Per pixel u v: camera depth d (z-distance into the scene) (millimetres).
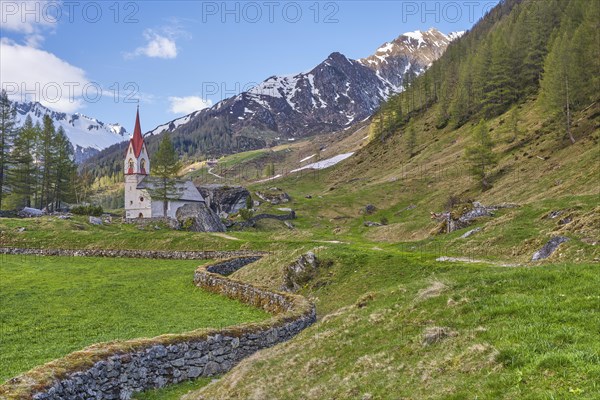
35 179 124312
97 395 17344
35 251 70438
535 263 35312
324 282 41000
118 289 44125
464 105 176250
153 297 41156
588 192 70812
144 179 120875
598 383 10719
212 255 67562
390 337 18125
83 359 17594
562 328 14383
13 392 14539
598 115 105562
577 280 18641
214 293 42812
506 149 123000
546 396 10680
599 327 14031
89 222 93375
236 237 83188
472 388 12203
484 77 169125
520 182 96750
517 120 129000
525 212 52781
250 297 38188
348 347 18562
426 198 123812
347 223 121625
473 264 37031
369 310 22266
